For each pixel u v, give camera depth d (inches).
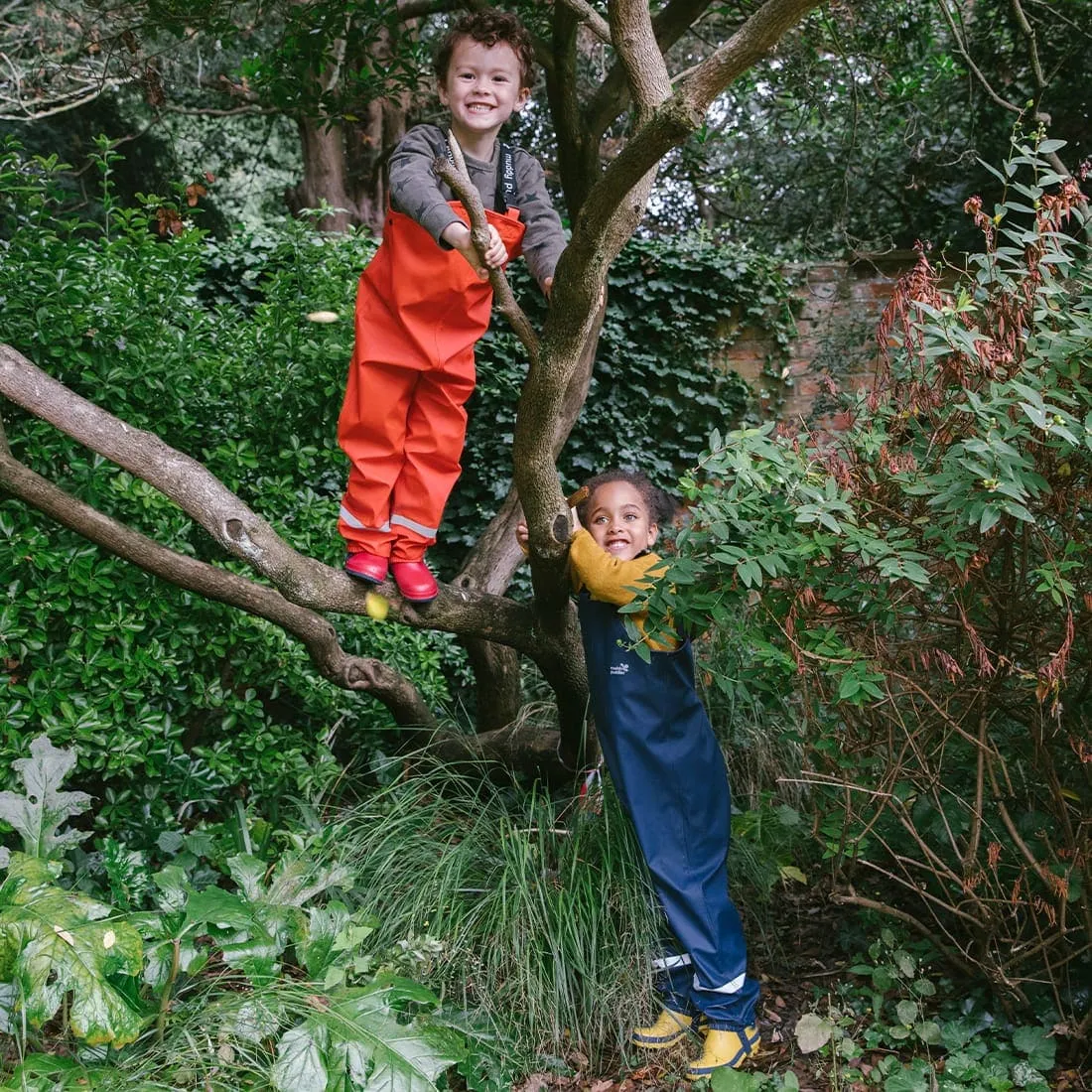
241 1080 86.4
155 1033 90.1
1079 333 83.2
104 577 127.3
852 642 96.4
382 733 160.4
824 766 107.3
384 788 134.6
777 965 121.8
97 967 81.1
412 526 111.3
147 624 134.0
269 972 90.0
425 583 113.2
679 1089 100.7
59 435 128.3
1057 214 90.4
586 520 113.3
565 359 91.7
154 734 131.7
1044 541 88.8
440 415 109.2
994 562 100.0
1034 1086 93.4
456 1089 101.7
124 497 131.2
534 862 116.7
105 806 128.1
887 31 247.8
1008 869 112.4
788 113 311.7
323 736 144.5
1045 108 276.8
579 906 111.0
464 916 112.8
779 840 132.3
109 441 107.0
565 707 134.3
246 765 138.2
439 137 104.4
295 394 150.7
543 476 103.1
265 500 149.5
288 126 506.9
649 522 112.7
